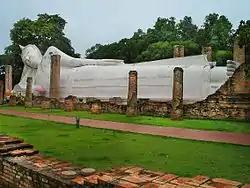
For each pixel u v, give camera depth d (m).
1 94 43.75
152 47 46.81
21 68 51.53
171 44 45.62
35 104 32.88
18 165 6.75
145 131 14.67
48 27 49.47
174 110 19.95
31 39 49.41
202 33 51.78
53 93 34.31
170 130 15.06
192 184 5.11
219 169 7.78
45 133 14.05
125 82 32.81
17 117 21.77
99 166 7.98
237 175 7.24
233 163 8.45
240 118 19.48
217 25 48.34
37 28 48.53
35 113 24.92
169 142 11.81
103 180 5.30
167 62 32.97
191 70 29.53
